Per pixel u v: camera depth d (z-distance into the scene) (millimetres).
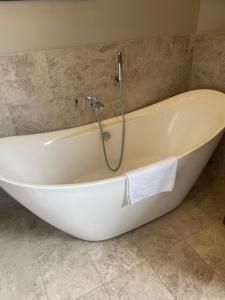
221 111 1755
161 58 1939
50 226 1715
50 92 1621
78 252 1527
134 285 1337
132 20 1699
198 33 1984
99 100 1824
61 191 1109
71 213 1258
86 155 1834
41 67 1523
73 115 1776
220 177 2113
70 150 1745
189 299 1266
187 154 1349
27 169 1574
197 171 1618
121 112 1978
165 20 1824
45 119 1694
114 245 1558
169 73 2043
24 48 1448
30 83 1538
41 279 1390
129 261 1460
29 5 1361
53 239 1620
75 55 1591
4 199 1852
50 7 1416
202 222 1694
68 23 1504
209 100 1872
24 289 1346
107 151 1915
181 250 1511
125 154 2012
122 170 2014
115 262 1459
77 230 1439
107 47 1675
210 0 1846
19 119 1615
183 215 1750
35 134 1635
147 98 2049
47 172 1688
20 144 1551
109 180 1138
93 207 1246
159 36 1857
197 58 2053
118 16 1639
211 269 1399
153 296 1286
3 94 1498
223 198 1892
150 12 1737
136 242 1570
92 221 1352
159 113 1991
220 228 1647
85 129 1769
